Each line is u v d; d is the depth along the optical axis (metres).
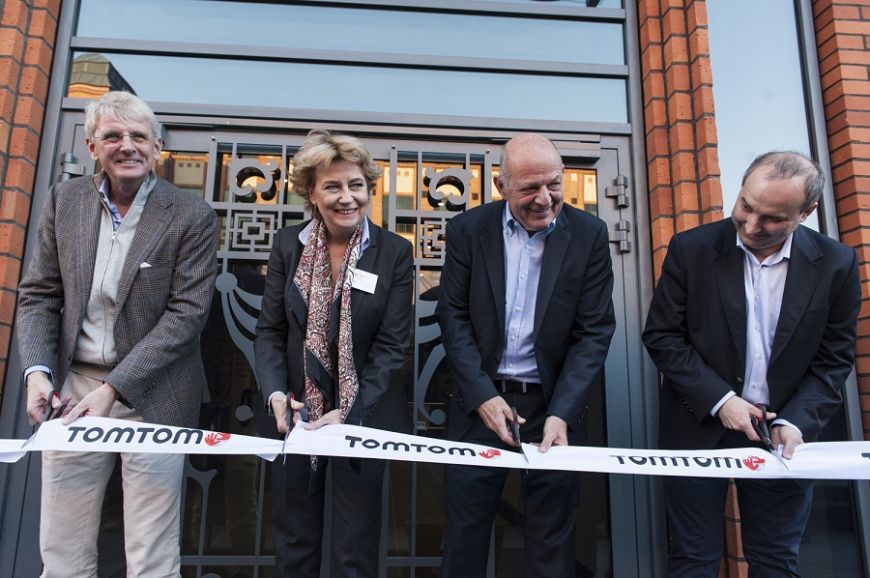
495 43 2.44
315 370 1.53
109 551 1.97
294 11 2.39
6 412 1.95
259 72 2.32
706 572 1.53
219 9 2.37
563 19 2.46
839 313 1.53
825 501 2.12
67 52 2.24
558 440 1.45
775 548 1.53
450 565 1.54
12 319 1.99
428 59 2.36
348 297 1.56
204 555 2.03
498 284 1.59
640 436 2.18
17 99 2.10
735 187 2.30
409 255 1.70
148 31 2.33
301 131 2.26
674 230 2.24
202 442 1.38
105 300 1.54
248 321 2.14
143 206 1.59
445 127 2.31
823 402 1.49
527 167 1.44
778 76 2.42
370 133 2.27
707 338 1.58
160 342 1.49
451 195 2.26
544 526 1.53
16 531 1.94
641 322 2.25
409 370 2.15
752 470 1.40
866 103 2.28
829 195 2.30
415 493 2.10
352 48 2.38
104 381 1.46
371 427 1.54
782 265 1.56
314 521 1.54
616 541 2.10
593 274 1.60
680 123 2.25
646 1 2.41
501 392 1.61
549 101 2.40
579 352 1.56
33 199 2.11
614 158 2.37
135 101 1.54
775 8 2.46
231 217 2.17
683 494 1.57
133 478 1.52
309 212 1.71
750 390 1.58
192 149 2.22
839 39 2.32
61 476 1.50
